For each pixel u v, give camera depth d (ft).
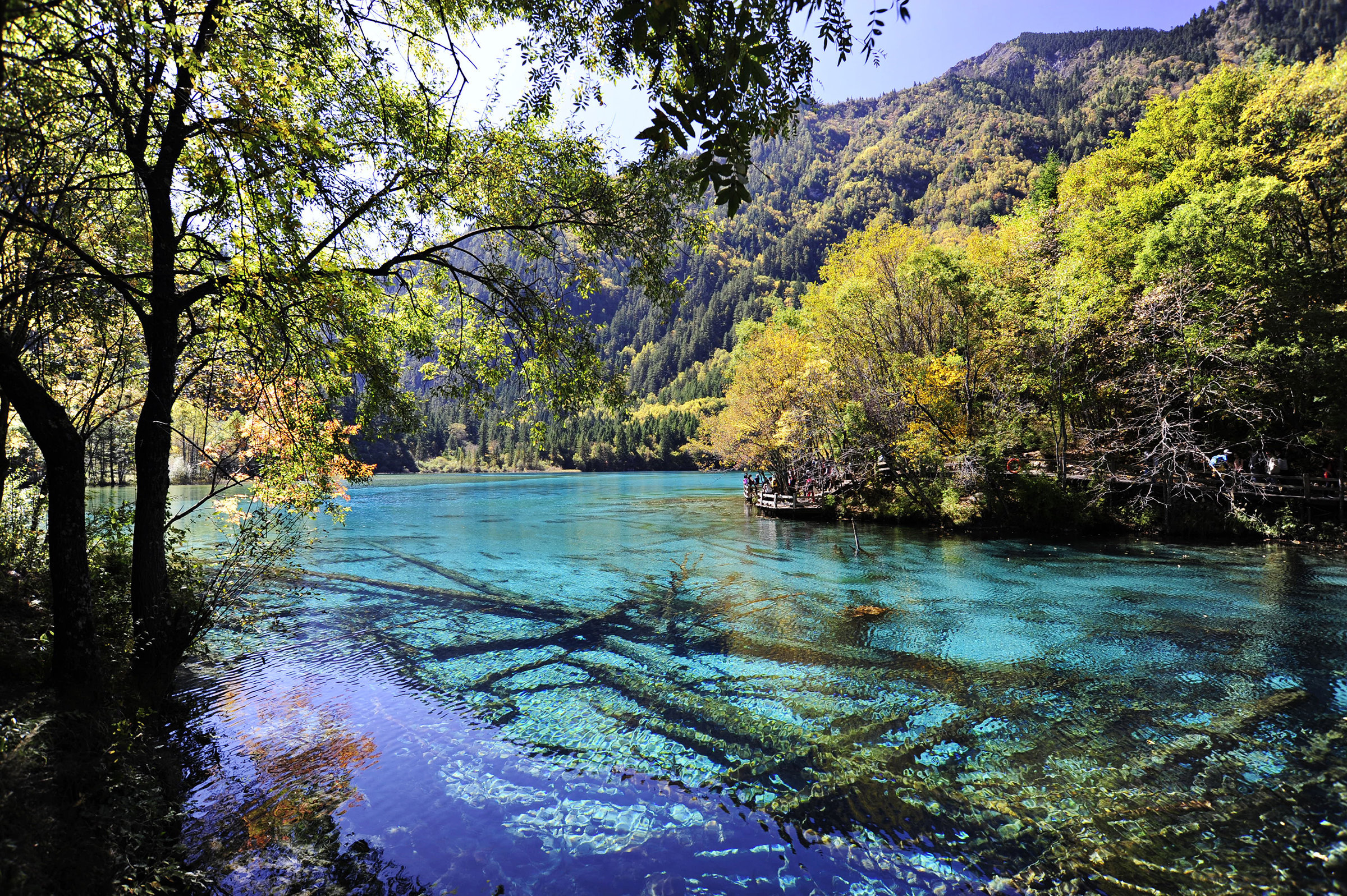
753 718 25.22
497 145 27.43
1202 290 68.74
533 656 32.78
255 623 38.27
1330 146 75.77
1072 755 21.77
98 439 51.88
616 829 17.71
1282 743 22.34
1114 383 74.54
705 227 28.81
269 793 19.03
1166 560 56.49
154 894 13.60
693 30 10.71
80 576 19.60
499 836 17.24
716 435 120.98
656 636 36.24
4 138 16.40
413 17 24.30
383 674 29.99
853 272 110.11
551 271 30.66
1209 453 72.90
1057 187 144.56
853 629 37.47
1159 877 15.52
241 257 19.06
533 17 21.09
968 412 85.05
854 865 16.17
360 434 33.04
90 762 16.48
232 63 17.04
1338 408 62.34
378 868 15.65
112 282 20.85
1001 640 34.91
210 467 31.86
